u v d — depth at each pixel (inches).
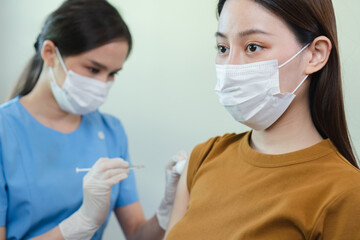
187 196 43.4
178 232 37.2
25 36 89.7
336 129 35.0
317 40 33.1
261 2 32.7
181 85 79.0
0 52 91.3
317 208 30.0
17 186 51.5
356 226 28.1
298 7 32.3
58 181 54.9
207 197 37.4
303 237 30.1
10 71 91.3
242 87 34.5
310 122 35.1
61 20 52.5
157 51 80.7
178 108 79.7
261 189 33.8
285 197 31.7
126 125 85.0
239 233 32.7
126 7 82.3
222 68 35.9
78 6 52.6
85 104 55.1
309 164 32.7
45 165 54.6
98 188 50.4
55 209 54.2
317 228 29.3
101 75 54.8
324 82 34.3
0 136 51.9
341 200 29.0
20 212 52.2
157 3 79.9
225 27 34.8
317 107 34.7
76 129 59.8
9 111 54.8
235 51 34.5
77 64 52.9
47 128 56.3
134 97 83.7
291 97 33.8
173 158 58.1
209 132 76.8
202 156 42.4
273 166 34.3
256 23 32.9
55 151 56.1
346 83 59.9
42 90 55.9
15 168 52.1
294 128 34.8
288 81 33.7
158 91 81.4
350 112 60.0
